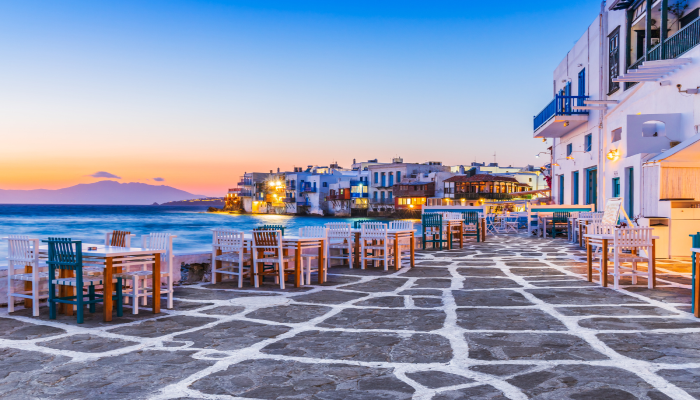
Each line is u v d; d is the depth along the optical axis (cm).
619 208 1065
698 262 632
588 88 2230
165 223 8306
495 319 643
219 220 9794
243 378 428
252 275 973
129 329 610
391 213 9150
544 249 1652
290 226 7900
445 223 1764
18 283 761
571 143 2570
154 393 394
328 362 471
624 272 962
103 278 679
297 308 730
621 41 1875
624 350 495
